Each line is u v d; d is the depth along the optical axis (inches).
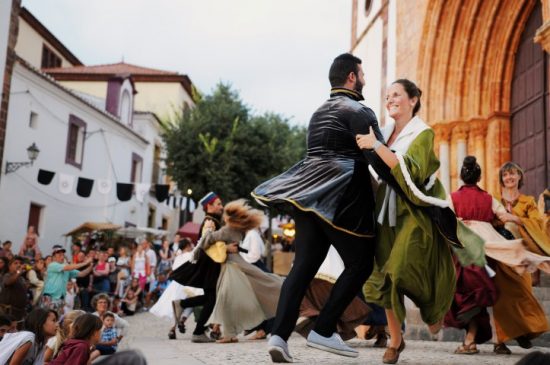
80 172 954.1
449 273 146.3
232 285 266.7
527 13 474.9
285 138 1213.1
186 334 374.9
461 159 505.0
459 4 503.8
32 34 1243.8
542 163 445.4
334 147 139.9
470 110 511.8
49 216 860.0
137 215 1202.0
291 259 684.7
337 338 137.4
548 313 271.6
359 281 137.7
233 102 1158.3
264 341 281.1
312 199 134.8
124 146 1127.0
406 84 164.2
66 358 191.6
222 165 1071.6
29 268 455.2
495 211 213.8
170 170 1106.7
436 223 136.9
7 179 752.3
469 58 511.2
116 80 1190.9
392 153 132.8
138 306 682.8
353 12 800.9
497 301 204.7
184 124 1127.6
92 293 551.5
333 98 145.9
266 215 1091.3
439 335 269.3
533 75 465.1
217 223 294.8
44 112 834.8
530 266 193.0
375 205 151.0
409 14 574.9
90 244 761.0
